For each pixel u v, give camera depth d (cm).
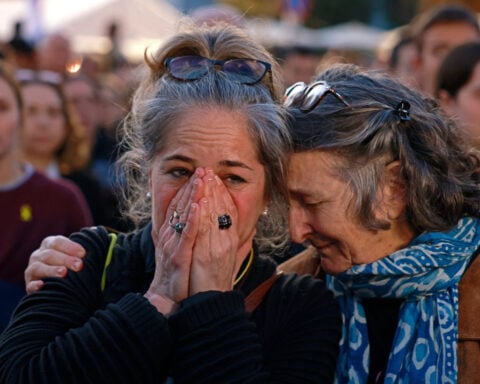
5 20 1237
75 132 557
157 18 1303
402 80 267
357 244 249
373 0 2425
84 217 439
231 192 236
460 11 567
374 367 259
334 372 252
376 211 246
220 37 247
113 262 251
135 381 221
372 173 243
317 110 243
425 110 253
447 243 247
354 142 240
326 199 244
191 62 240
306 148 242
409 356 251
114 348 221
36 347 229
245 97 236
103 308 244
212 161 233
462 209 254
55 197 428
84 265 249
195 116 233
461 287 255
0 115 420
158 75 251
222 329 225
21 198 420
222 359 222
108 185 562
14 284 405
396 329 255
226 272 234
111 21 1279
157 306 232
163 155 237
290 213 250
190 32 248
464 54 414
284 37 1314
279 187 244
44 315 236
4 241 412
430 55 564
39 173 431
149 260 248
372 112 243
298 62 863
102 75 962
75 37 1257
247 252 249
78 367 220
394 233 252
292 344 242
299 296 248
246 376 222
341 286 267
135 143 255
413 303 255
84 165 557
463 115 412
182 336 226
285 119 242
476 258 255
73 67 801
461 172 258
